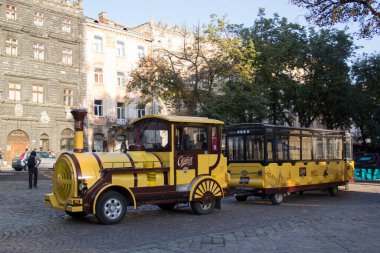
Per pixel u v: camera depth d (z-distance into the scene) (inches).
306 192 823.7
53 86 1716.3
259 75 1252.5
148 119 508.4
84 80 1806.1
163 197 473.1
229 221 453.7
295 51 1370.6
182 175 491.8
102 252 311.0
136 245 334.0
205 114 1017.5
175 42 2126.0
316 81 1406.3
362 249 314.2
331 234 370.9
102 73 1878.7
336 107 1465.3
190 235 374.6
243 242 339.6
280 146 643.5
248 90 1148.5
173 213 515.5
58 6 1734.7
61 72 1739.7
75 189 419.2
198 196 498.0
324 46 1408.7
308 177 688.4
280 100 1460.4
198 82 1105.4
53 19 1721.2
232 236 363.3
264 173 608.4
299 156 679.7
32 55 1659.7
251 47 1112.2
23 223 438.3
